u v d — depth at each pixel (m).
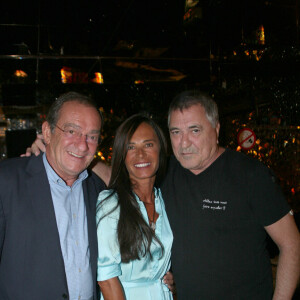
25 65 3.56
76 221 1.65
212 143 1.73
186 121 1.68
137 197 1.79
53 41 3.38
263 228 1.74
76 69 3.73
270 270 1.75
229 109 4.07
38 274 1.48
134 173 1.78
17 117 3.89
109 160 4.11
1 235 1.48
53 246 1.51
